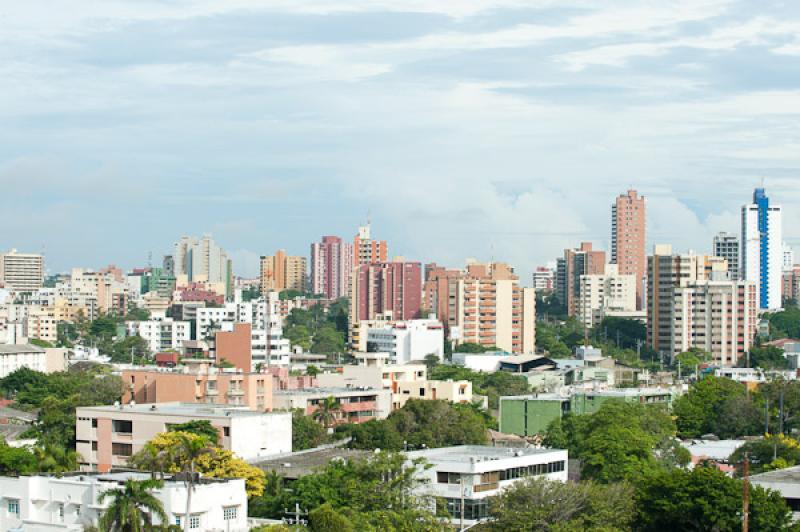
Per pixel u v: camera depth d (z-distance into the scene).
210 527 155.12
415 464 191.88
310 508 182.00
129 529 142.88
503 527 174.62
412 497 182.62
